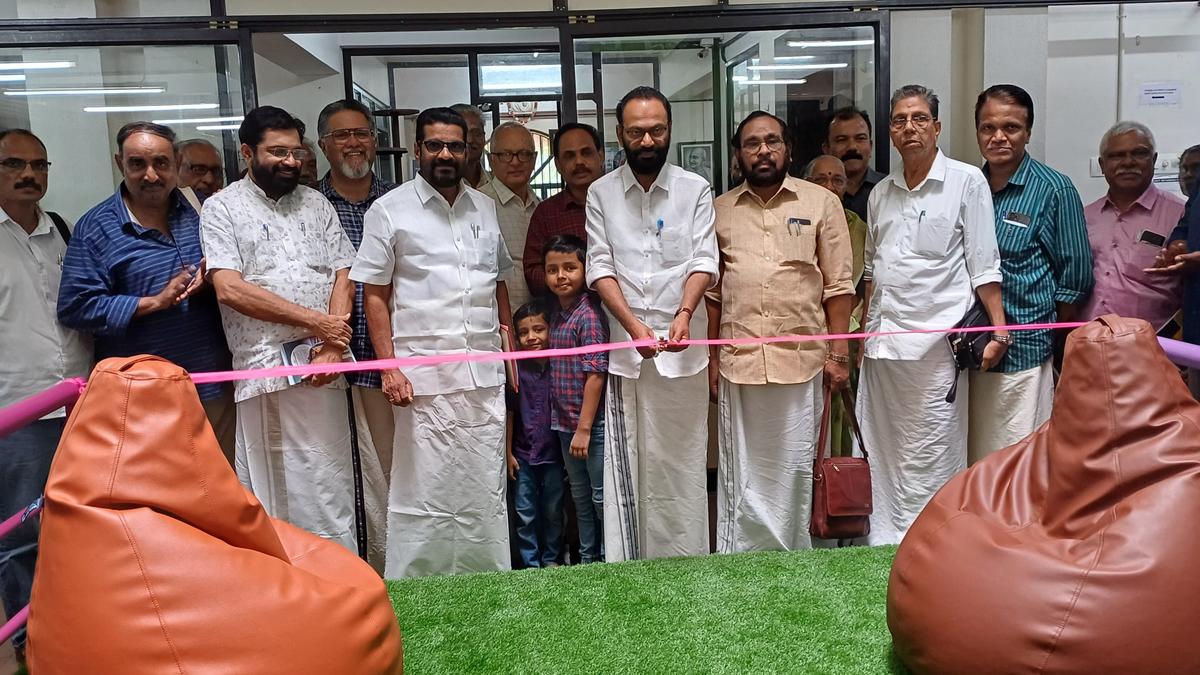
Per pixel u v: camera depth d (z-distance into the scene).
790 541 2.75
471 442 2.60
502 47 5.09
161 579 1.35
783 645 2.08
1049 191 2.68
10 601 2.47
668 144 2.48
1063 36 3.67
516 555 3.01
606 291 2.51
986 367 2.63
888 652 2.02
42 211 2.62
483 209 2.64
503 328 2.79
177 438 1.44
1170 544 1.52
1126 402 1.66
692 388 2.61
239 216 2.40
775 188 2.61
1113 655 1.48
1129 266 2.84
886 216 2.74
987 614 1.59
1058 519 1.71
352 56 5.66
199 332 2.52
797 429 2.67
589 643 2.14
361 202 2.83
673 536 2.71
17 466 2.46
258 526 1.53
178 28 3.00
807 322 2.62
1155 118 3.77
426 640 2.18
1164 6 3.65
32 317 2.46
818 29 3.26
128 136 2.38
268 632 1.39
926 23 3.41
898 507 2.83
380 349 2.53
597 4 3.18
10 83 3.16
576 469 2.81
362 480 2.79
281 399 2.47
